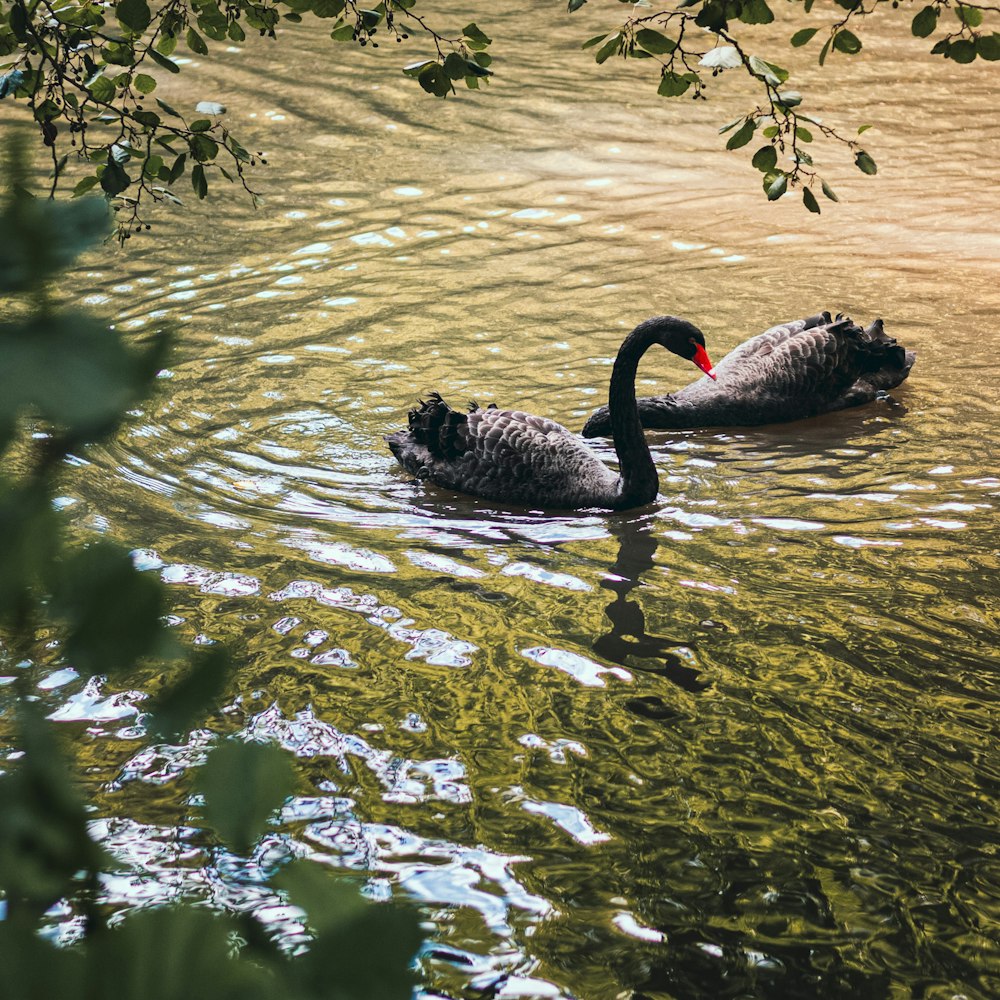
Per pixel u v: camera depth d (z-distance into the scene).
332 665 6.70
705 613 7.37
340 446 9.92
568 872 5.08
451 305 12.62
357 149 17.48
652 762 5.86
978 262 13.63
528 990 4.42
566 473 9.20
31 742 0.54
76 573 0.50
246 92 19.48
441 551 8.26
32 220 0.48
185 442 9.83
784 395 10.73
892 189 16.12
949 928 4.77
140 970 0.49
